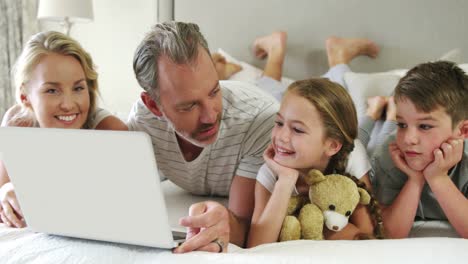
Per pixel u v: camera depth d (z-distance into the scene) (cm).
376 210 100
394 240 72
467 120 97
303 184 104
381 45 221
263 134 121
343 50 215
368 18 222
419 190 101
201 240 71
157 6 252
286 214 97
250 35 239
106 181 67
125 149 64
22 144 70
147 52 98
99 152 65
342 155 102
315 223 94
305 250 69
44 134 67
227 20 241
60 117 116
